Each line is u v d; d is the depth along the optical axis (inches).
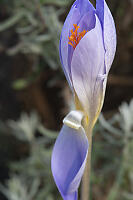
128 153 15.6
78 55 8.8
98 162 18.7
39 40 18.0
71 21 9.1
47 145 20.1
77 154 9.4
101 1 8.8
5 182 19.9
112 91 20.2
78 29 9.2
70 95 18.9
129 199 16.4
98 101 9.4
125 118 15.0
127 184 17.0
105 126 15.1
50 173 18.0
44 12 17.6
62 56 9.3
